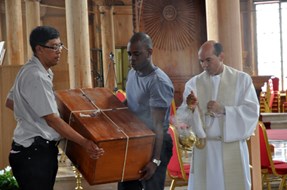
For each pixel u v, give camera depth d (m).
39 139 3.41
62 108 3.59
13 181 4.66
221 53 4.10
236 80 4.14
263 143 5.54
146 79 3.56
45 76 3.39
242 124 4.00
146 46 3.52
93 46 17.75
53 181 3.56
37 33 3.42
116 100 3.72
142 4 9.36
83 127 3.37
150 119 3.58
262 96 15.84
